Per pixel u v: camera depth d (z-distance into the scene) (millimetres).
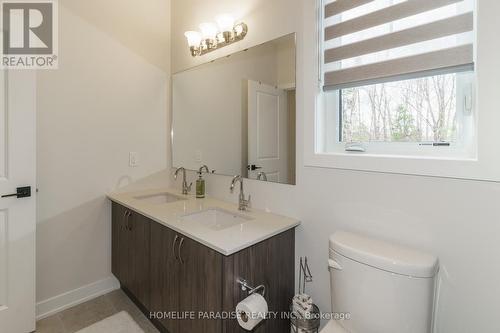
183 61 2350
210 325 1253
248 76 1826
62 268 1956
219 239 1269
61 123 1894
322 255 1498
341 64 1442
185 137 2354
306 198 1552
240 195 1787
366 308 1130
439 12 1143
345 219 1406
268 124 1714
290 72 1593
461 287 1104
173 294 1496
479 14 1009
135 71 2256
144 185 2354
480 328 1071
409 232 1214
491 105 997
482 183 1042
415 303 1037
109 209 2166
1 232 1583
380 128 1374
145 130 2336
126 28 2191
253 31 1785
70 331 1744
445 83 1186
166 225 1503
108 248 2182
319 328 1517
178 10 2389
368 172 1321
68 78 1910
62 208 1933
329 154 1437
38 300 1859
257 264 1338
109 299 2094
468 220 1076
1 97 1561
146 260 1729
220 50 2012
